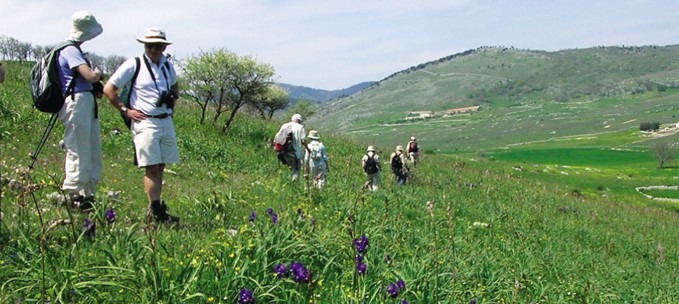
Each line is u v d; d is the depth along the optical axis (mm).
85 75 6852
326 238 6867
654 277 12523
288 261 5723
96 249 5430
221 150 17188
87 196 7125
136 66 7230
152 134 7137
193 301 4598
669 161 166375
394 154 19922
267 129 24516
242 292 4359
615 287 10281
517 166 96812
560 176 106000
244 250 5543
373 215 10180
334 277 5969
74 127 6930
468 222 12992
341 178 16906
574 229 17406
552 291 8500
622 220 24375
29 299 4270
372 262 6328
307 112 54750
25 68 22078
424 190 17391
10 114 13195
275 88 44281
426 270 6441
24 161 10234
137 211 7770
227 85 21297
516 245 11766
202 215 7977
